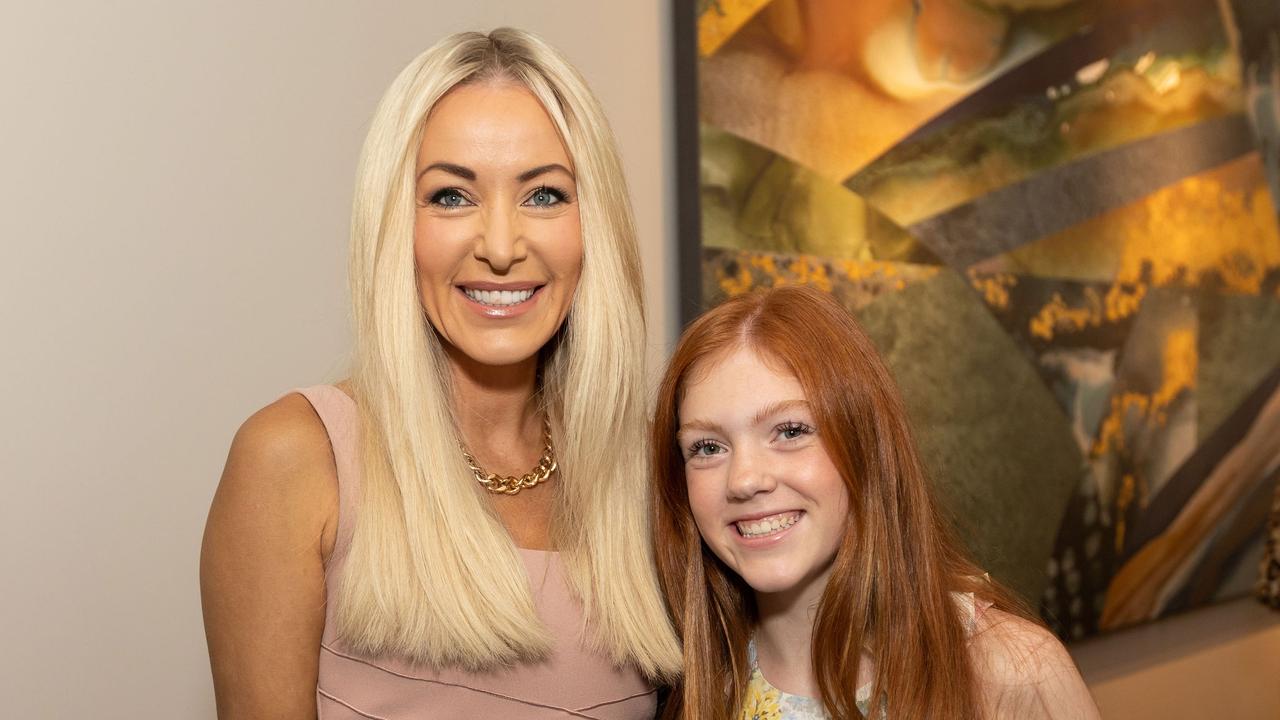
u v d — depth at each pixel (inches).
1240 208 162.1
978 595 62.1
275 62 92.7
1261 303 165.5
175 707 89.4
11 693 82.0
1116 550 145.9
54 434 83.1
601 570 61.9
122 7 85.4
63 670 84.0
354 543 56.8
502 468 63.5
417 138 57.5
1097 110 143.5
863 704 59.7
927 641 58.1
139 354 86.6
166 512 88.2
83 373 84.2
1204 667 161.8
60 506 83.5
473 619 57.2
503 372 62.6
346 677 58.3
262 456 55.6
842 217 119.8
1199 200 156.0
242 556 55.7
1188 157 154.3
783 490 57.4
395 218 57.7
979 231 131.5
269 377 93.0
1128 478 147.5
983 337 131.8
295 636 56.2
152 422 87.3
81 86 83.8
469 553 58.2
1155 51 149.8
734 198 112.2
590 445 62.1
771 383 57.3
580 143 59.4
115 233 85.3
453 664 58.8
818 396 57.3
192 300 88.8
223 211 90.4
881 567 58.8
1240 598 164.6
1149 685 154.2
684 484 63.3
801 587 60.9
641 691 64.3
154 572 87.9
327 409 57.7
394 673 58.3
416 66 58.1
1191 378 155.3
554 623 60.9
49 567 83.3
